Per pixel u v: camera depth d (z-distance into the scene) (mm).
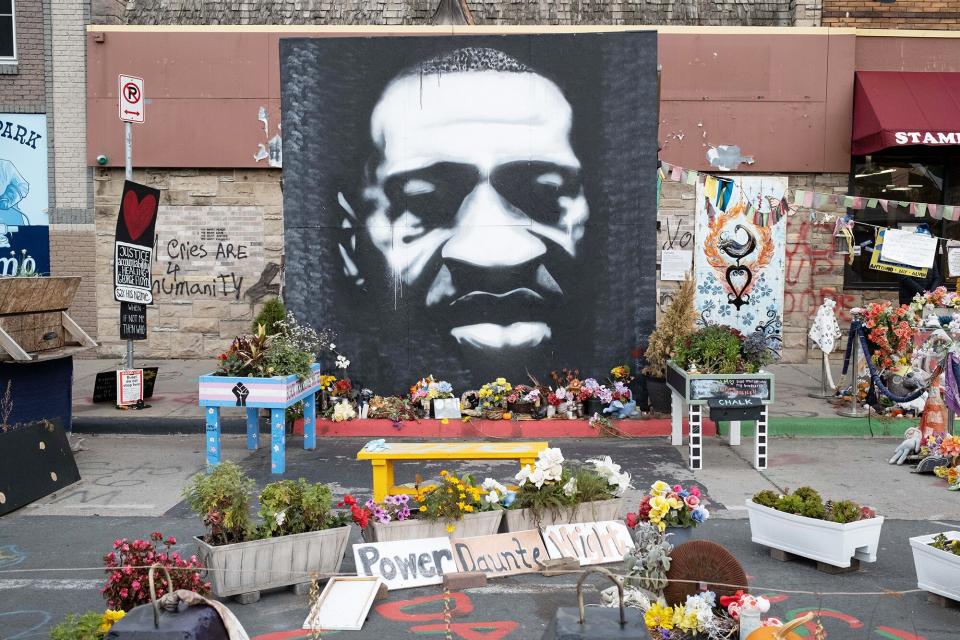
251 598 5738
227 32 14453
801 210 14656
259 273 14867
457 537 6293
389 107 11273
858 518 6180
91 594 5891
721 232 14672
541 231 11273
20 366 9414
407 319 11367
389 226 11328
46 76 14758
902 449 9219
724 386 8969
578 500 6613
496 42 11180
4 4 14805
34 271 14844
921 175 14859
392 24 15000
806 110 14453
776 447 10078
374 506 6297
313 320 11406
